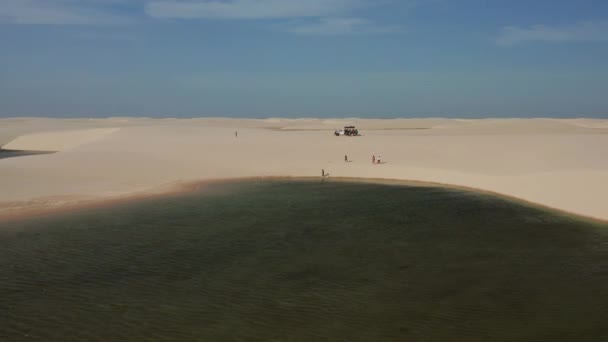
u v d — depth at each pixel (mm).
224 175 42875
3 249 20719
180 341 12797
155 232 23750
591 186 29391
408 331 13391
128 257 19844
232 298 15672
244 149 57250
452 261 19297
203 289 16438
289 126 145750
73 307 14922
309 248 21188
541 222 25203
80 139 81062
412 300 15477
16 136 96312
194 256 20047
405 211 28438
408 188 36719
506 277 17438
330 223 25703
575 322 13852
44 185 35438
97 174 40906
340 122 174125
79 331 13328
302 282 17109
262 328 13570
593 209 26422
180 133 81062
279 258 19797
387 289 16406
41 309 14758
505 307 14891
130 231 23906
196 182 39531
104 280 17234
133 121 177750
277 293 16094
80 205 29719
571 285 16594
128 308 14875
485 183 36000
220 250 20891
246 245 21656
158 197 32938
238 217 27109
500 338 12969
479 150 53969
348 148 57812
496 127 106125
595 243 21391
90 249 20875
